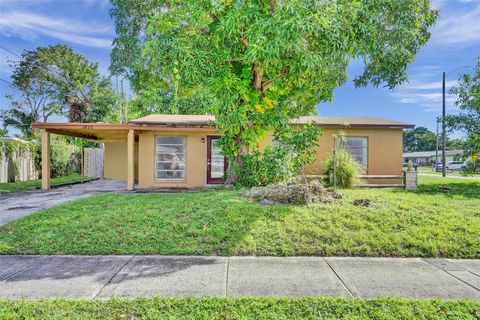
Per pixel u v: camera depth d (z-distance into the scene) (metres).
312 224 5.52
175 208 6.68
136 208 6.82
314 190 7.79
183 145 12.51
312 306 2.92
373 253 4.58
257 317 2.73
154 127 11.55
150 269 3.95
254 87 8.57
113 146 18.62
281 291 3.31
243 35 7.38
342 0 7.51
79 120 32.09
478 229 5.33
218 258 4.39
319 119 13.82
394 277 3.73
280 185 8.15
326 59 7.51
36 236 5.16
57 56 32.12
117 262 4.20
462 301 3.04
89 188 12.72
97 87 32.66
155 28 7.92
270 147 10.09
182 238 5.09
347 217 5.90
